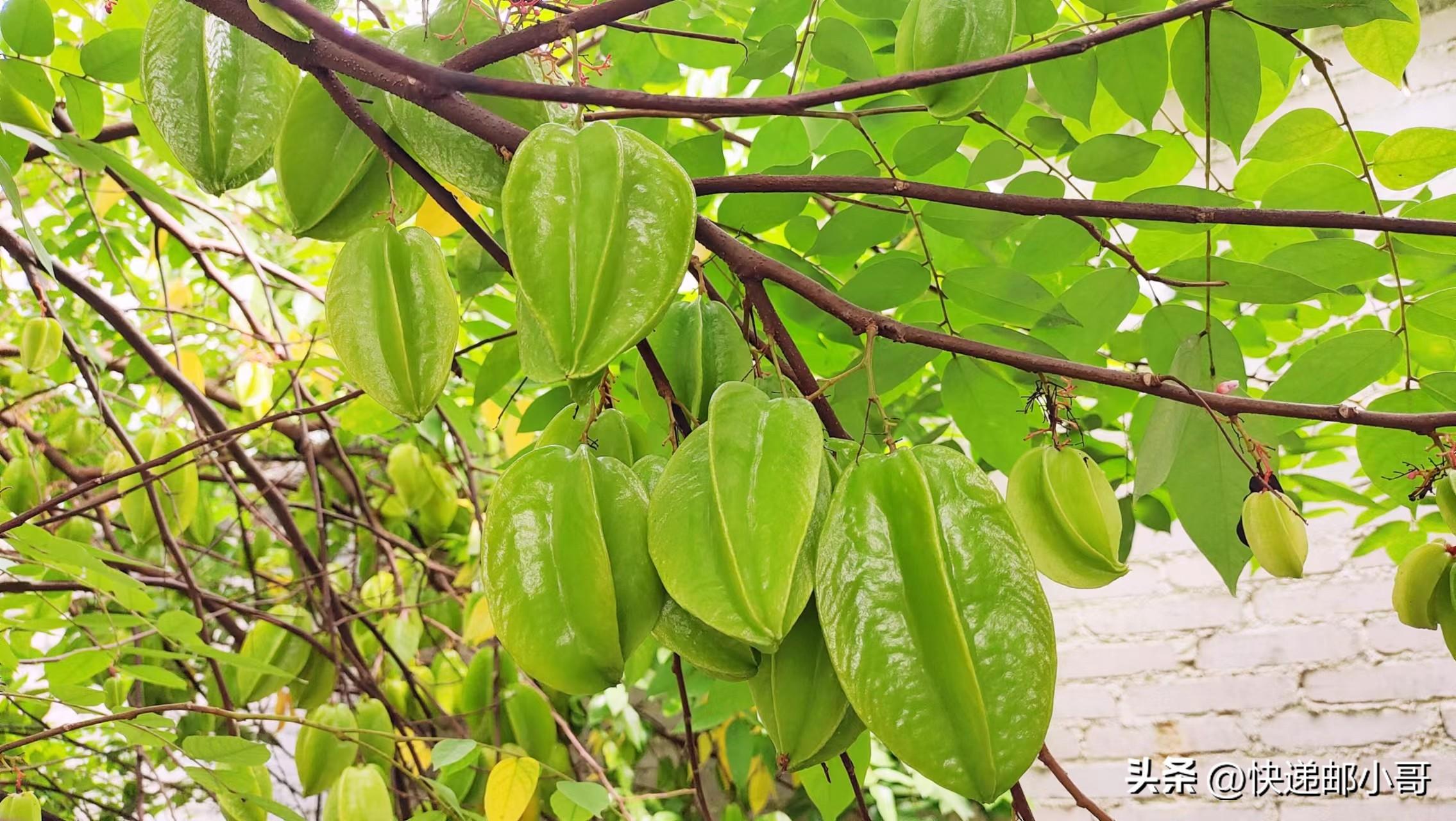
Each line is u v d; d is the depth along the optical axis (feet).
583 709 5.07
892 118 2.33
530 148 1.18
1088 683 4.71
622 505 1.19
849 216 2.11
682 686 1.90
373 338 1.37
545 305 1.12
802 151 2.44
